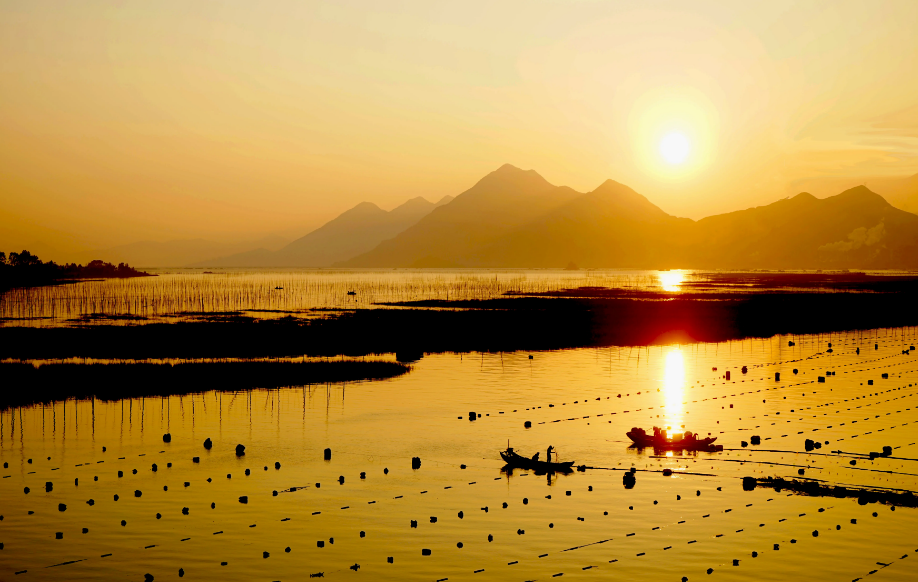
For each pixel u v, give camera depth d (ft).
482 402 203.41
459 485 132.05
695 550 104.22
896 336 376.68
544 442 161.48
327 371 250.98
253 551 103.65
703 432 171.22
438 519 115.75
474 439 163.84
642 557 102.01
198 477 136.26
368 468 142.10
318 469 141.38
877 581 94.89
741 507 121.08
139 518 115.85
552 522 114.42
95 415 185.37
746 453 153.48
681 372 257.96
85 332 347.15
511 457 143.43
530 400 206.59
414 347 313.32
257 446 157.28
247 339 326.44
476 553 103.24
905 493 127.34
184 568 98.27
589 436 167.22
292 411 190.80
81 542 106.42
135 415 185.37
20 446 157.07
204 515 117.08
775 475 138.21
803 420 183.11
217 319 439.22
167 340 319.47
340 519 115.65
